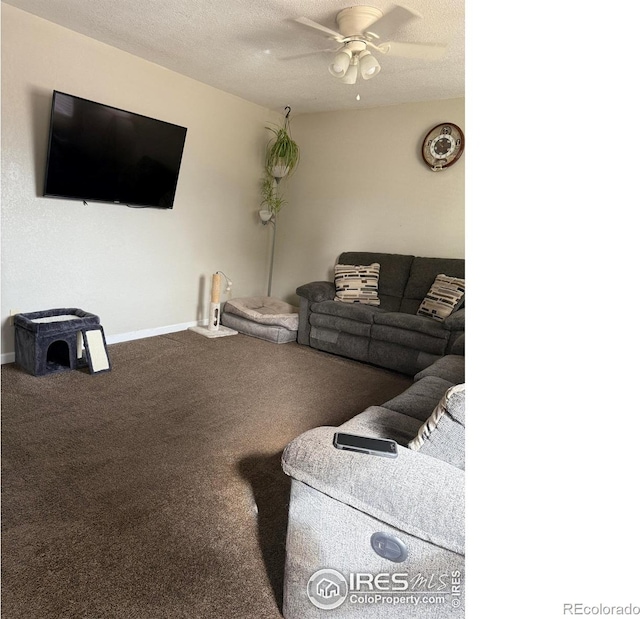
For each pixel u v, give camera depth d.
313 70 3.72
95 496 1.83
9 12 2.90
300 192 5.32
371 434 1.67
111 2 2.78
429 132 4.33
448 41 2.97
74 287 3.58
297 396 3.13
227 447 2.33
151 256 4.16
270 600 1.39
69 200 3.43
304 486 1.21
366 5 2.56
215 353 3.97
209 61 3.69
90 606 1.31
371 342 3.98
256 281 5.46
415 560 1.06
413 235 4.58
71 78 3.27
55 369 3.16
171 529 1.67
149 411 2.67
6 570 1.41
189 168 4.34
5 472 1.93
